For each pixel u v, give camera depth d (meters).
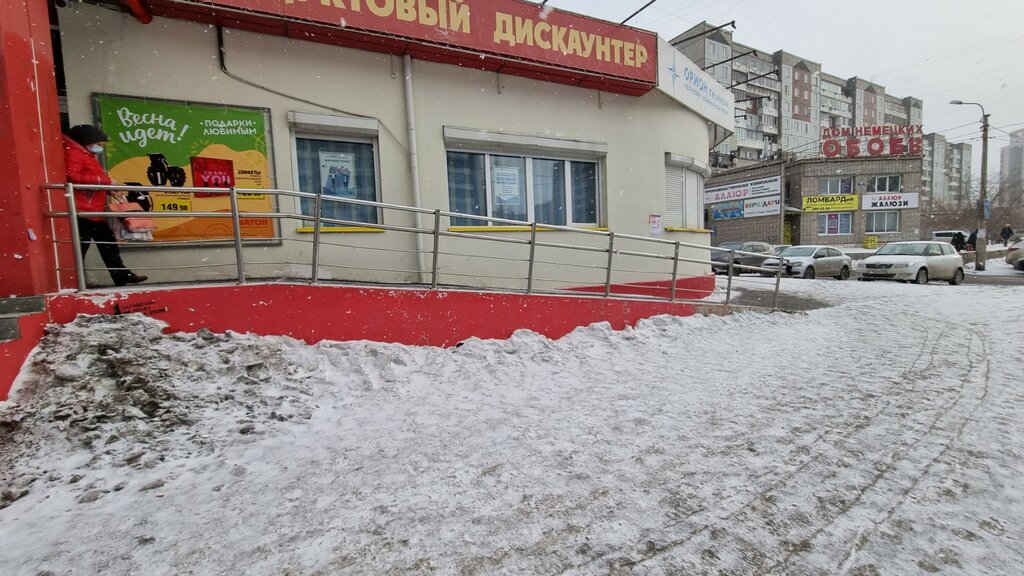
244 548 2.26
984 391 4.61
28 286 3.82
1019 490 2.79
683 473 2.99
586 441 3.45
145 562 2.17
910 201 35.12
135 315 4.16
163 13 5.71
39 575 2.08
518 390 4.68
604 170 8.97
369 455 3.24
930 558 2.20
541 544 2.30
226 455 3.26
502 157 8.12
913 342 6.91
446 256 7.57
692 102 10.25
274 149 6.38
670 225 10.35
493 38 7.21
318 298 5.00
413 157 7.14
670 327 7.36
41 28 4.15
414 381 4.79
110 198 5.11
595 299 6.88
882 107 79.19
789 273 18.09
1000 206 50.69
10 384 3.27
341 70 6.72
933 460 3.16
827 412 4.06
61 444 3.10
